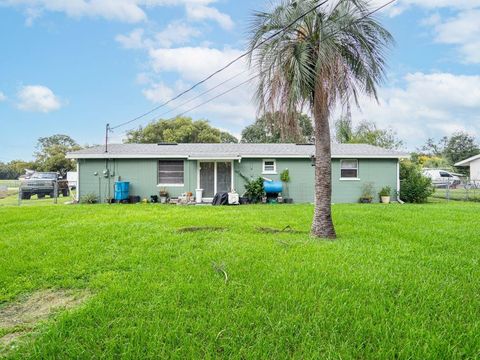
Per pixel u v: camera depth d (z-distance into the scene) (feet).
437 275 14.21
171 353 8.09
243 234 24.18
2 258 17.48
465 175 110.32
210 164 57.82
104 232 24.00
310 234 24.17
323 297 11.50
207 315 10.20
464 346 8.45
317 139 24.26
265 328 9.34
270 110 23.75
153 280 13.62
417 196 57.67
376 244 20.86
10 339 9.21
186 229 25.88
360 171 58.49
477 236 23.58
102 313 10.36
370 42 23.63
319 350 8.22
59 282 13.97
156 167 56.24
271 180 57.36
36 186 71.82
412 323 9.64
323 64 22.24
